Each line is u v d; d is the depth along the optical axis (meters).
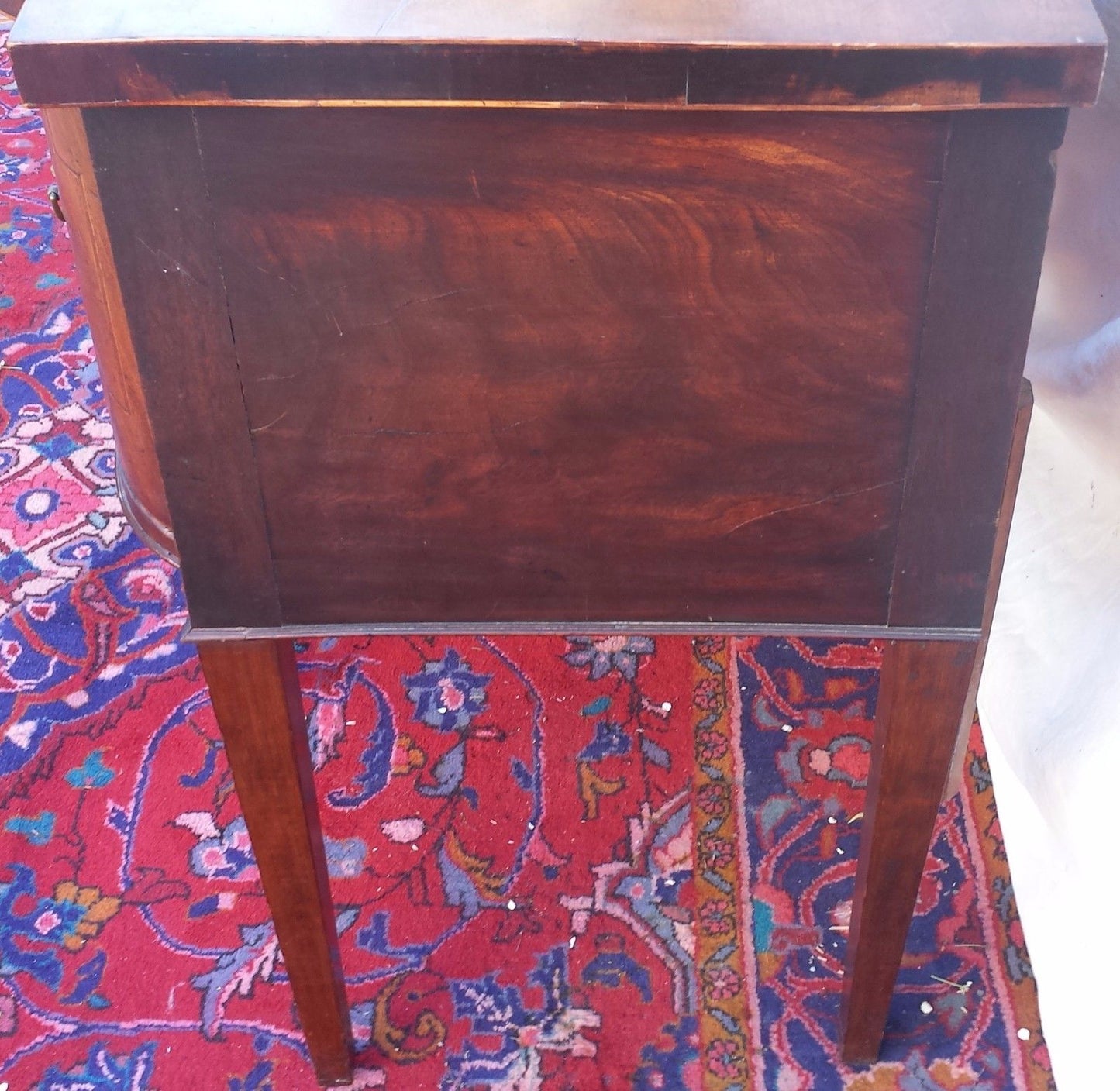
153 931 1.22
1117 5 0.87
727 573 0.75
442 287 0.64
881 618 0.76
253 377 0.67
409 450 0.70
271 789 0.88
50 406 1.85
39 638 1.52
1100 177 0.96
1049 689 1.13
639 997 1.16
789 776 1.35
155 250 0.63
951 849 1.28
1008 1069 1.10
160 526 1.04
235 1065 1.11
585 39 0.55
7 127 2.51
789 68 0.56
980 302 0.63
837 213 0.61
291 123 0.59
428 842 1.29
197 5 0.58
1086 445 1.10
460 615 0.77
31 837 1.30
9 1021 1.14
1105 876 0.98
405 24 0.56
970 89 0.56
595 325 0.65
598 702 1.44
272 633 0.77
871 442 0.69
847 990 1.05
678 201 0.61
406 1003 1.16
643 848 1.28
